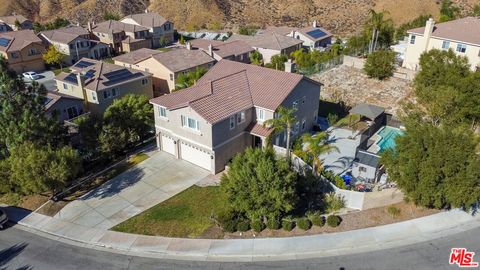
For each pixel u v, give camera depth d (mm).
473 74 37000
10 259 24844
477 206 28609
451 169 25344
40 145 31219
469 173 25078
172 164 35781
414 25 72125
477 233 26172
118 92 51000
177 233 26812
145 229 27344
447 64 39906
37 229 27984
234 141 35438
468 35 49781
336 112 48500
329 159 36688
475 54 48469
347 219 27703
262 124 36406
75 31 82500
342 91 51688
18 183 29734
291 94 37500
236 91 37062
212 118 32375
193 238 26266
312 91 41719
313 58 59312
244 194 25656
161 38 93938
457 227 26812
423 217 27766
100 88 48438
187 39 100438
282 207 26000
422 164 26047
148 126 39594
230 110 34188
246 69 41312
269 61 71688
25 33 75750
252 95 37281
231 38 78250
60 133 34000
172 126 35781
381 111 42031
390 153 28797
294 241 25688
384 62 50531
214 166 33781
